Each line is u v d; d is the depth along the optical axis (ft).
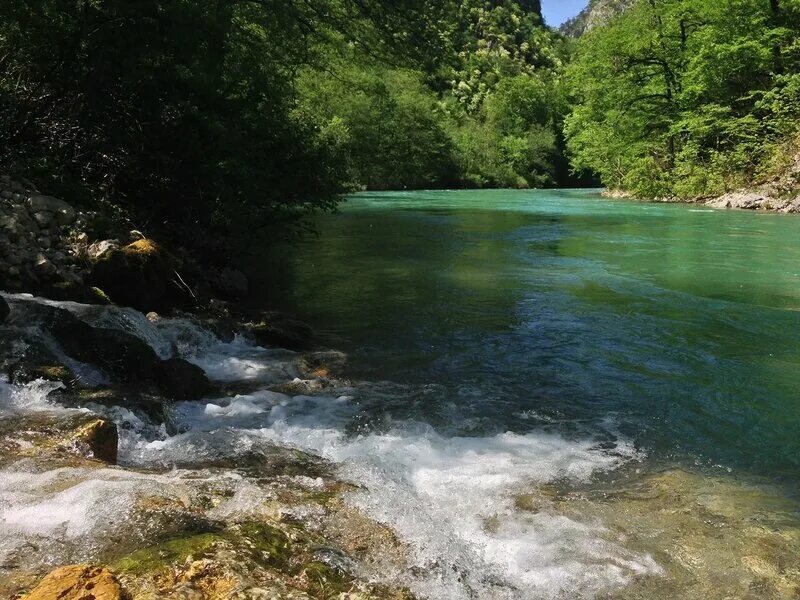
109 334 16.60
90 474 10.15
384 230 54.34
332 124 109.60
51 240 21.31
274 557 8.25
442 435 14.52
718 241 44.96
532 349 21.12
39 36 25.52
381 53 43.37
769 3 86.38
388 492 11.07
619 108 104.47
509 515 10.63
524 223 59.77
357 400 16.78
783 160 75.36
